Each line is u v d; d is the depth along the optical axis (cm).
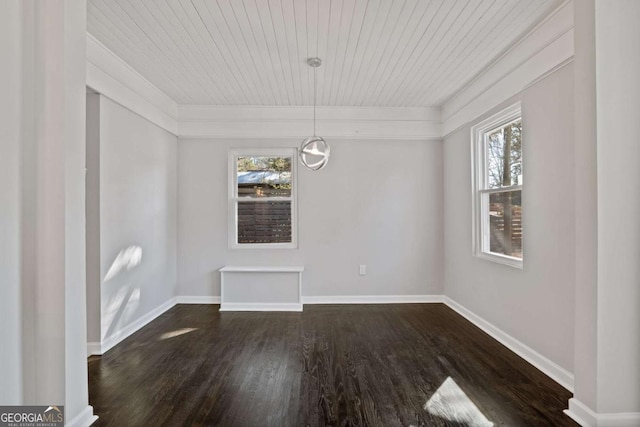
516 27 273
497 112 335
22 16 173
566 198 246
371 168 477
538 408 218
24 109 175
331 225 477
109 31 277
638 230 192
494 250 360
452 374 264
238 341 334
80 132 197
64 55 184
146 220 388
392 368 275
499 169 350
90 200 304
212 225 474
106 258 314
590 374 196
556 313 256
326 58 327
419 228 478
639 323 192
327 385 247
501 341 330
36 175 181
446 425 201
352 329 369
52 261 183
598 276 191
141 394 236
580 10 199
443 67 347
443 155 476
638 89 191
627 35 191
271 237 481
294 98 441
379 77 373
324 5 243
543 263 270
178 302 475
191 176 473
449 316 415
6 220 165
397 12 252
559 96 252
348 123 473
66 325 185
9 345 167
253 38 289
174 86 399
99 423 203
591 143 193
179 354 304
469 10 249
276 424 203
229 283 450
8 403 166
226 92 419
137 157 368
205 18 259
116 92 323
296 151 477
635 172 192
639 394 192
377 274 478
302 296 476
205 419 207
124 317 344
